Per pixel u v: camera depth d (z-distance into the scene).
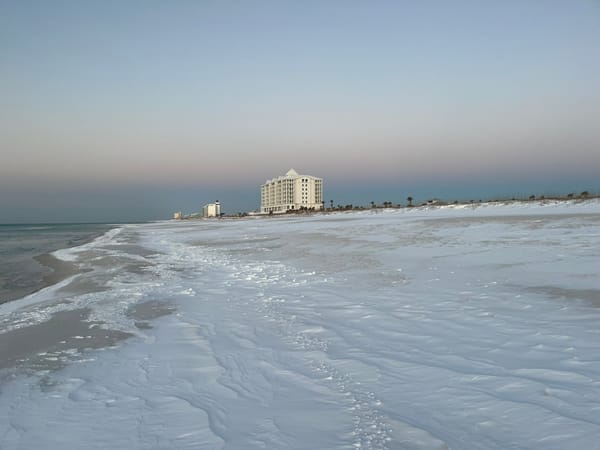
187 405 4.05
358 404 3.81
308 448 3.14
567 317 6.21
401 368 4.60
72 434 3.59
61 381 4.87
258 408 3.89
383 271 11.24
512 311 6.70
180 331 6.76
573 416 3.30
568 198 49.69
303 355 5.25
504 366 4.45
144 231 51.06
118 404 4.16
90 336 6.69
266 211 183.12
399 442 3.14
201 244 24.75
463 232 21.00
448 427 3.30
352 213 77.12
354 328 6.29
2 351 6.04
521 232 19.12
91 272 14.14
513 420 3.32
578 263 10.59
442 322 6.30
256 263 14.46
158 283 11.45
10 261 18.70
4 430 3.71
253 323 6.93
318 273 11.55
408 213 60.25
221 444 3.28
